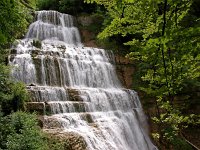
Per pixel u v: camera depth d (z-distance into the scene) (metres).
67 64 20.16
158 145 18.39
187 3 3.96
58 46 21.92
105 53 22.86
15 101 14.03
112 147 15.09
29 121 11.88
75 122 15.31
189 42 3.88
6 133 11.32
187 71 4.89
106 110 18.38
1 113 12.24
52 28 27.31
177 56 4.35
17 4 11.69
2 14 8.47
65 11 30.11
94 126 15.73
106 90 19.55
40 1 32.59
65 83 19.67
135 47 4.84
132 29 4.85
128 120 18.69
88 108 17.31
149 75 5.18
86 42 26.94
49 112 15.38
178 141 17.78
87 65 21.16
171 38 3.75
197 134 18.66
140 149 17.97
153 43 4.02
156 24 4.26
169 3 3.87
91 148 13.95
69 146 12.98
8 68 15.45
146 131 19.20
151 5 4.07
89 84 20.81
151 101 20.42
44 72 19.05
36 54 19.58
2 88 14.26
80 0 29.69
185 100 19.00
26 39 25.33
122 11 4.73
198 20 4.37
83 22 28.45
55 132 13.43
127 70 22.73
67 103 16.33
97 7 28.11
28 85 17.42
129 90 20.55
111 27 4.95
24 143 10.28
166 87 5.02
